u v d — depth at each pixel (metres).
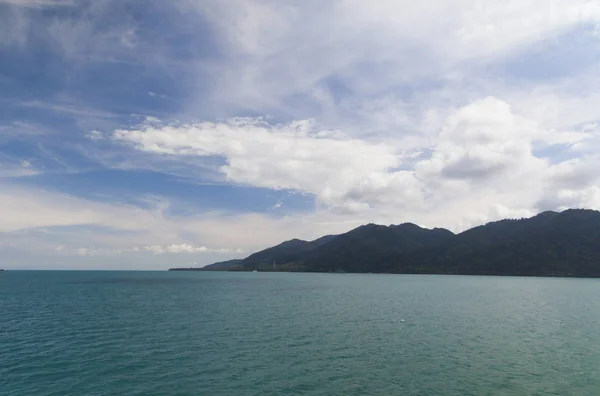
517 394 27.47
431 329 53.03
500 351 39.81
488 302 92.94
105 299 97.44
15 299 96.62
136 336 47.22
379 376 31.30
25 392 27.59
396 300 98.00
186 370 32.72
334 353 38.69
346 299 100.81
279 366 33.97
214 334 48.72
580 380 30.45
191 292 124.31
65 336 47.19
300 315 67.50
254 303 89.00
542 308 80.00
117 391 27.78
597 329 53.47
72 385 29.00
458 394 27.38
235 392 27.61
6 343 43.09
